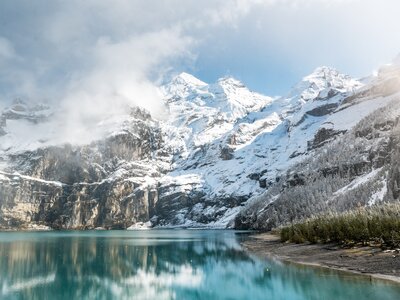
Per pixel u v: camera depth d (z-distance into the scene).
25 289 57.88
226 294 52.47
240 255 97.00
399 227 70.25
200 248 125.38
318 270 61.59
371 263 60.53
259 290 52.44
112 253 109.81
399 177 160.12
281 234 126.38
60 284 61.75
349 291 45.50
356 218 85.62
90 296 53.06
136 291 56.22
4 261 90.31
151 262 87.94
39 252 113.25
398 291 44.50
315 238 97.69
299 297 45.66
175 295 53.12
